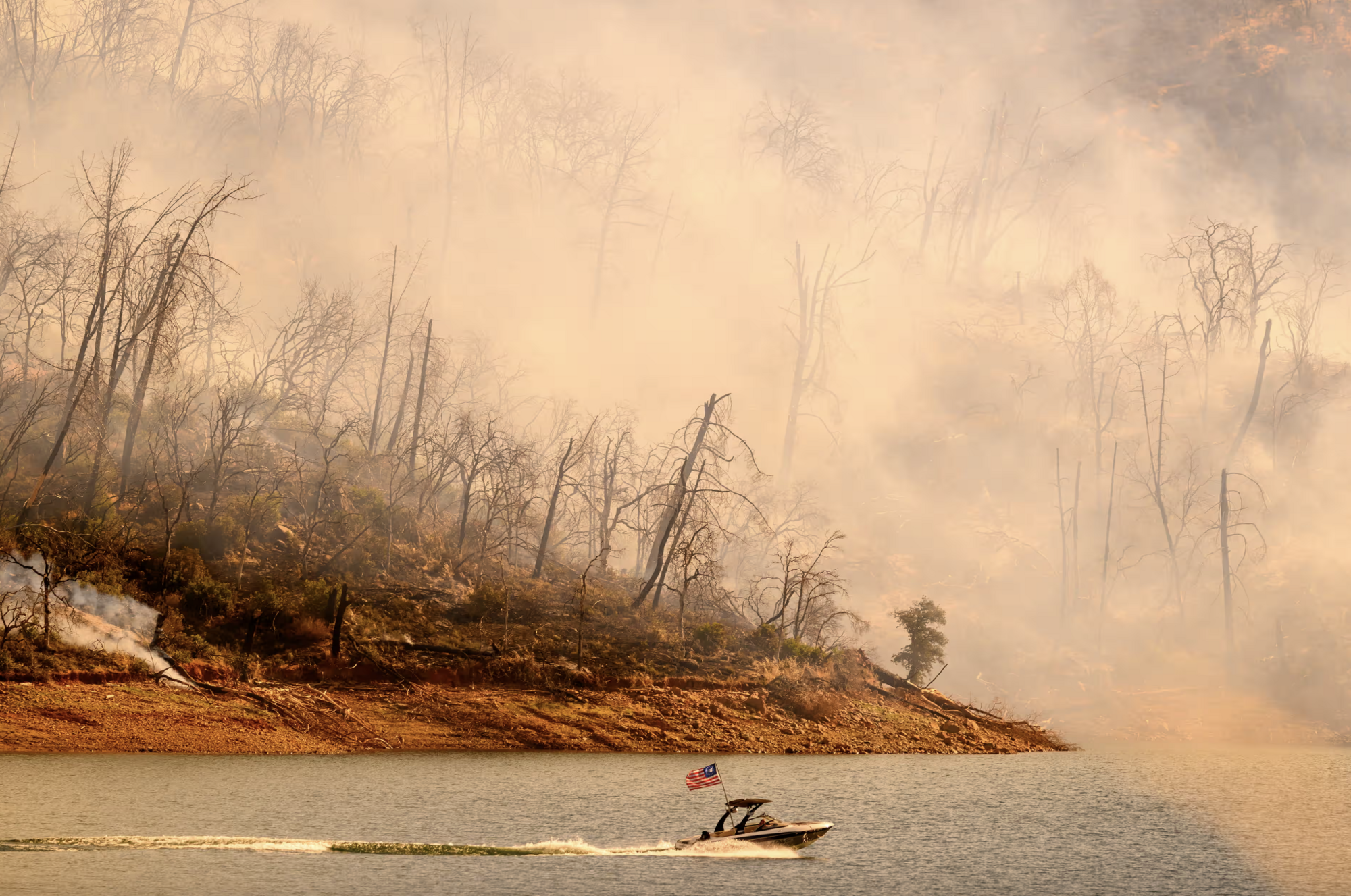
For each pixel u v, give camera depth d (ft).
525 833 175.42
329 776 215.31
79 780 194.08
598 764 249.96
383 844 163.02
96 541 280.92
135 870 143.64
